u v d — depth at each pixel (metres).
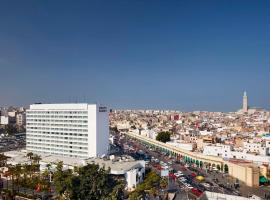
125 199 196.00
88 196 184.50
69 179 191.00
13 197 195.38
